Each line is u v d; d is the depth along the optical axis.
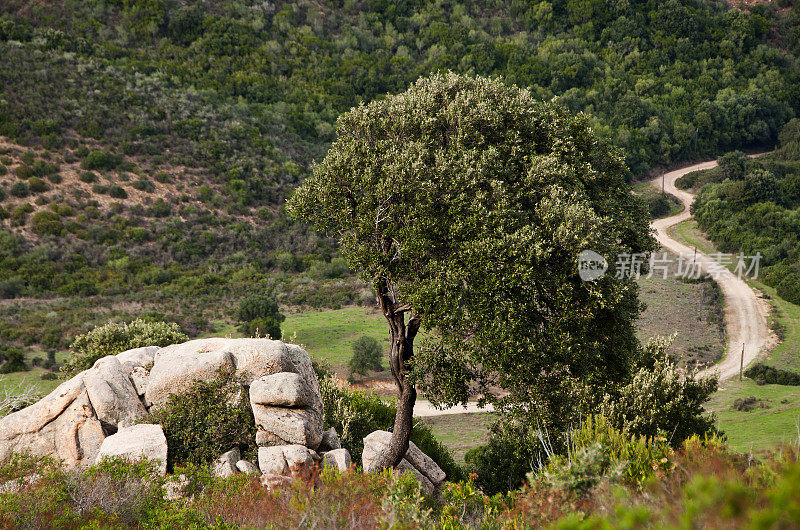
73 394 14.41
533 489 6.92
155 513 8.68
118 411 14.52
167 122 118.31
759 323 80.44
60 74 115.88
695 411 19.94
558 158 14.26
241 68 162.75
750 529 2.58
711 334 76.81
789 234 99.19
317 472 11.01
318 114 154.00
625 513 3.43
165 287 77.94
